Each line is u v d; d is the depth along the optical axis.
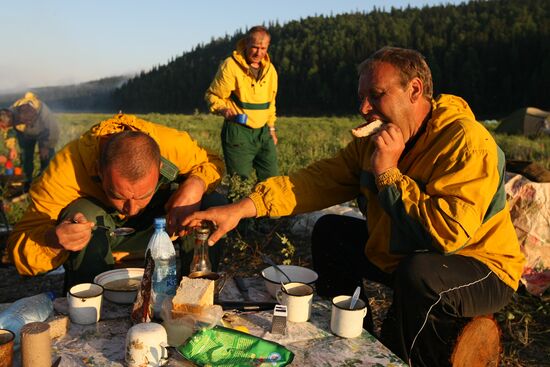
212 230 2.88
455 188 2.46
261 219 5.84
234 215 2.92
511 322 3.90
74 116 36.12
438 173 2.58
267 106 5.99
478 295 2.58
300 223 5.87
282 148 12.11
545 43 81.25
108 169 2.51
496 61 84.88
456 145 2.56
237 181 5.50
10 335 2.00
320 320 2.51
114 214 3.15
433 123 2.68
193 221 2.80
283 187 3.13
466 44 90.12
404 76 2.66
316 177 3.21
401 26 120.31
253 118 5.88
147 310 2.31
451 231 2.40
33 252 2.77
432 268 2.52
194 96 132.88
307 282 2.84
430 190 2.53
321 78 104.81
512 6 113.19
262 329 2.40
